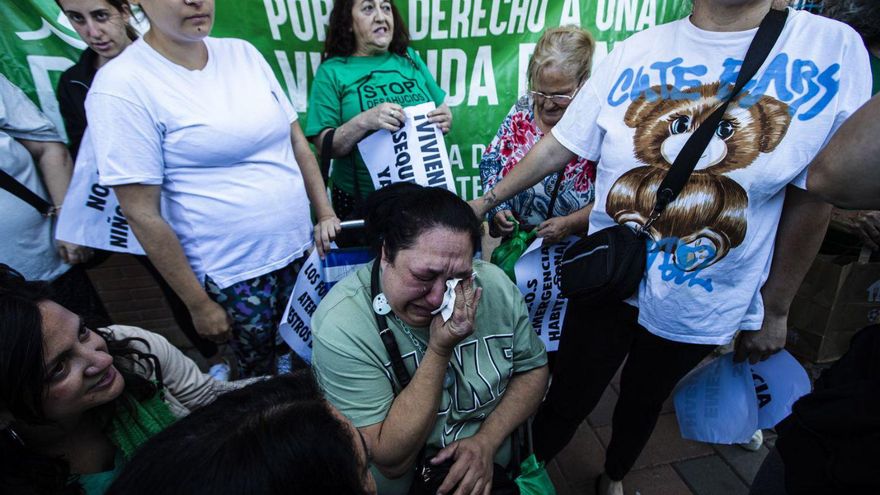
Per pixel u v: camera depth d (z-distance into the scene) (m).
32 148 1.73
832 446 0.86
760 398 1.52
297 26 2.11
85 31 1.63
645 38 1.26
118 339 1.08
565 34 1.71
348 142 1.85
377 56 2.00
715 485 1.91
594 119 1.37
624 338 1.47
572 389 1.61
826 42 1.05
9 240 1.64
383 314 1.14
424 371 1.08
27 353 0.73
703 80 1.15
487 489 1.18
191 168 1.50
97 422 0.96
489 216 1.95
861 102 1.03
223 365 2.28
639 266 1.25
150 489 0.49
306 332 1.59
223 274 1.64
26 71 1.88
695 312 1.25
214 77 1.50
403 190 1.11
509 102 2.42
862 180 0.82
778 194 1.15
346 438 0.59
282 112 1.68
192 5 1.30
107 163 1.34
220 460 0.49
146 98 1.36
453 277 1.04
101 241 1.68
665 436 2.10
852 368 0.90
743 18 1.10
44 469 0.81
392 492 1.24
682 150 1.15
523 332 1.30
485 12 2.22
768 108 1.08
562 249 1.83
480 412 1.28
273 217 1.64
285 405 0.57
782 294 1.29
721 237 1.17
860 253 2.02
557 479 1.93
